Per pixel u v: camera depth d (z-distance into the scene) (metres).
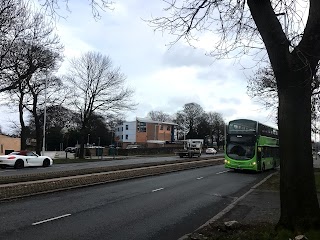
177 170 30.73
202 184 20.50
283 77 6.82
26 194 13.74
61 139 95.88
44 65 31.73
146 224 9.52
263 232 7.05
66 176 19.78
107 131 108.81
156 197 14.71
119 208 11.82
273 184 19.94
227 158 30.33
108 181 19.64
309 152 6.73
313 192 6.66
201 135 127.69
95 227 8.95
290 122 6.75
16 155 30.86
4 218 9.69
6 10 26.03
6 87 29.81
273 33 6.78
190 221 10.14
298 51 6.55
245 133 30.08
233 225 8.55
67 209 11.30
